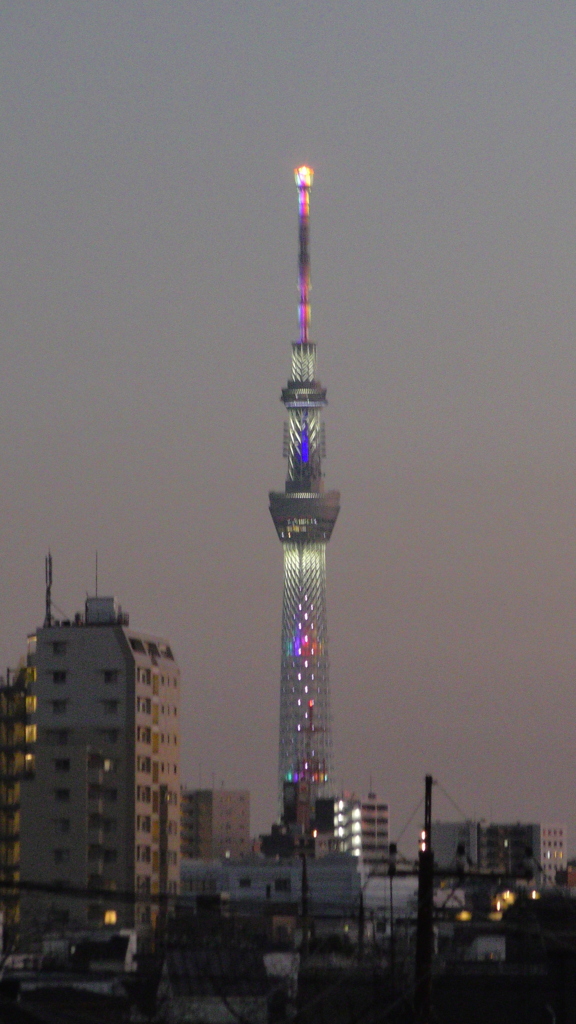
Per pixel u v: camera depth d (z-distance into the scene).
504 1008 109.75
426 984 83.94
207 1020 145.38
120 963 182.50
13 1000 124.50
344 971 132.38
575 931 125.19
